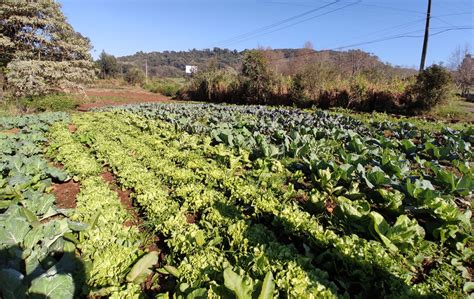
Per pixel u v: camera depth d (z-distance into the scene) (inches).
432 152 334.0
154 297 123.6
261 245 141.4
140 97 1549.0
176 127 479.5
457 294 125.1
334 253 139.7
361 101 856.3
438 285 130.2
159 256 156.9
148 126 474.9
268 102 1085.8
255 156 311.4
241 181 227.9
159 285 135.3
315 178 236.8
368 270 128.6
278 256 135.0
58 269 124.6
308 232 155.6
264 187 230.8
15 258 131.8
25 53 811.4
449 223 168.1
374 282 128.3
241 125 452.4
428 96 728.3
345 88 897.5
